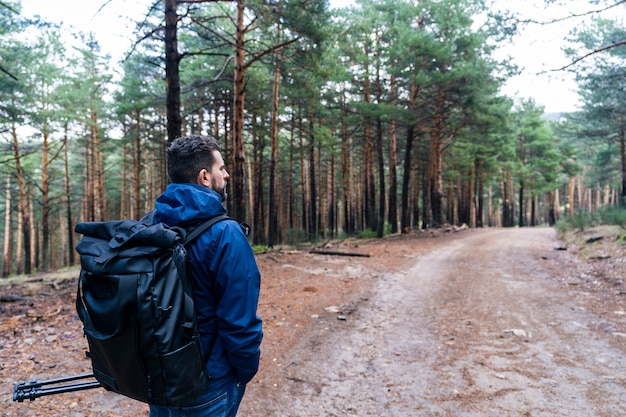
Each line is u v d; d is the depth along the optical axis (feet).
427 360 15.55
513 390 12.91
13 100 55.06
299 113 89.20
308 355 16.03
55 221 148.15
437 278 33.01
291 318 21.09
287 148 102.12
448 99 74.23
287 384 13.41
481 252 48.93
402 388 13.14
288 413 11.53
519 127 148.66
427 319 21.33
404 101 74.95
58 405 11.25
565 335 18.26
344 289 28.66
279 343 17.38
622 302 23.06
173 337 4.46
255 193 95.14
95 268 4.68
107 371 5.10
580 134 88.63
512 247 53.57
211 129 83.30
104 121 87.45
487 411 11.60
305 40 41.11
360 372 14.42
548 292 27.12
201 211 5.03
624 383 13.20
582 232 54.75
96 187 105.09
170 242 4.61
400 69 63.62
